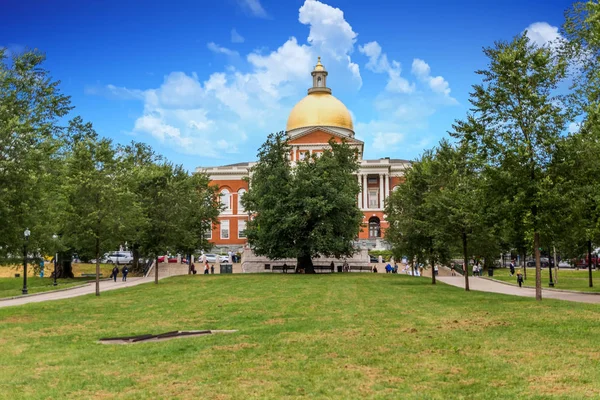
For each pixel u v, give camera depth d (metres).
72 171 40.25
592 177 24.94
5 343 15.62
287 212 54.12
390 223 44.47
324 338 15.11
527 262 84.62
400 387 9.99
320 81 111.69
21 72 44.03
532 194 24.58
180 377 10.86
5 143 26.06
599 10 26.30
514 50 25.53
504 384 10.11
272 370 11.34
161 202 46.38
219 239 106.12
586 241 40.78
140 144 64.00
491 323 18.02
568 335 15.31
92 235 34.00
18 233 28.14
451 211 35.22
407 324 18.02
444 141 41.00
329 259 67.81
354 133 109.50
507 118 25.34
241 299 28.22
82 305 27.02
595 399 9.01
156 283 44.66
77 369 11.82
